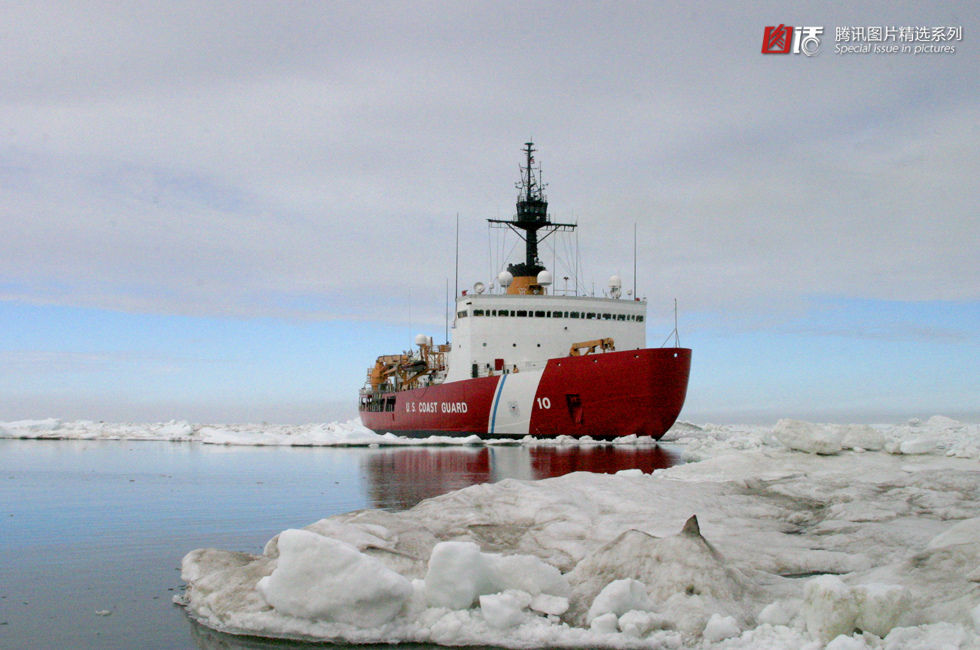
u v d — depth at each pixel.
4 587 10.38
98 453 41.12
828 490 15.18
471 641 7.92
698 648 7.44
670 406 40.84
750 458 19.59
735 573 8.75
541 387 43.94
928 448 20.30
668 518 12.55
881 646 7.01
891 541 11.27
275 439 49.47
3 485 23.39
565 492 13.81
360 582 8.21
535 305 48.88
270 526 15.07
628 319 50.66
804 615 7.68
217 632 8.49
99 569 11.38
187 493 20.83
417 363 64.12
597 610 8.08
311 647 7.99
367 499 19.00
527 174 56.34
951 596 7.77
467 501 13.41
